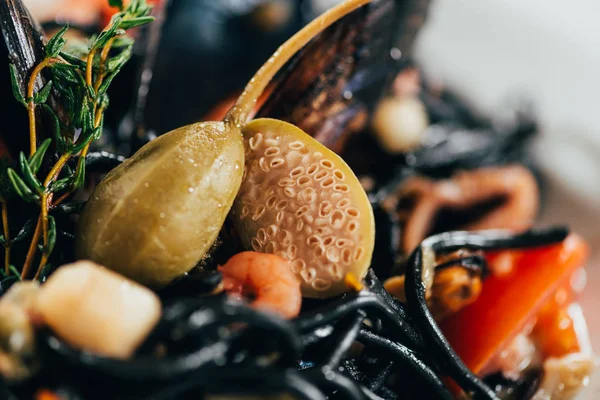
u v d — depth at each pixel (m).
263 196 0.11
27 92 0.11
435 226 0.19
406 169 0.19
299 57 0.13
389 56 0.15
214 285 0.10
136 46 0.16
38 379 0.09
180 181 0.10
